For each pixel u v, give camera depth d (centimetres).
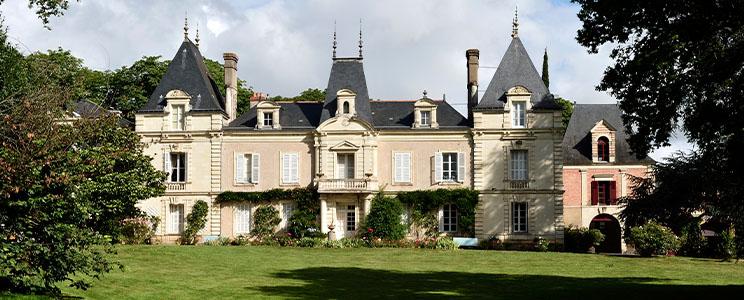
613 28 2212
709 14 2041
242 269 3153
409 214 4819
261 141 4909
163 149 4906
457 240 4731
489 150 4800
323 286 2697
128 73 6166
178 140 4912
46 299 1870
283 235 4825
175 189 4894
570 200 5641
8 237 1817
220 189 4891
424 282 2862
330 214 4791
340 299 2386
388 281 2886
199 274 2923
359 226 4797
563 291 2605
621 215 2622
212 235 4875
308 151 4894
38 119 2009
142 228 4734
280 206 4862
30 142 1875
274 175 4888
